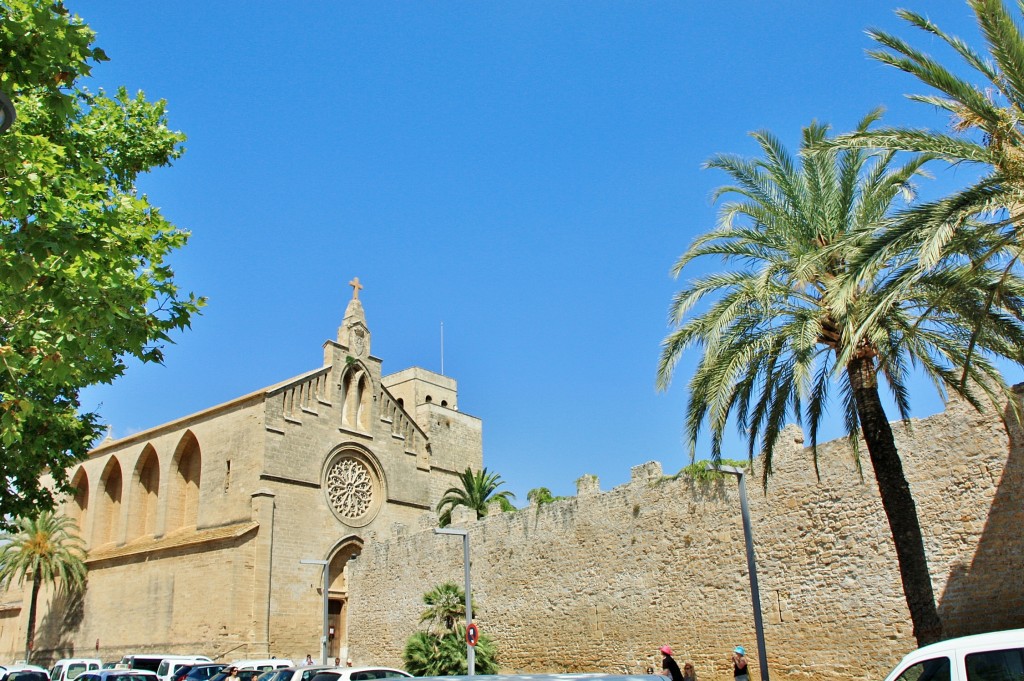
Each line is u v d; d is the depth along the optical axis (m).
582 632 35.53
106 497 63.38
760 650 22.45
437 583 44.25
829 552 27.44
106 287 16.06
